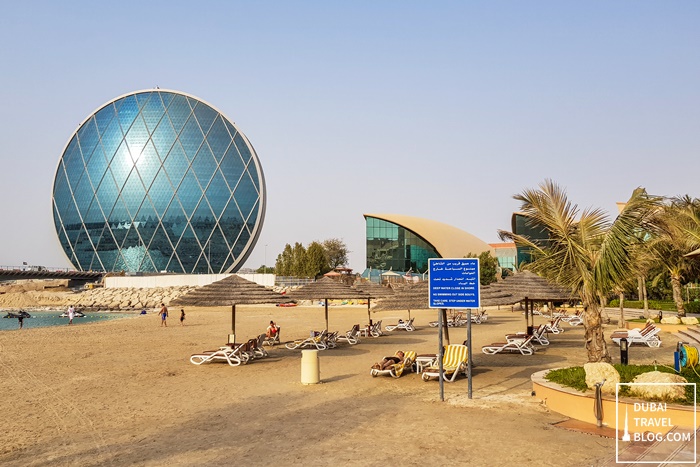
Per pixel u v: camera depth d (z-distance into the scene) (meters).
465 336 31.66
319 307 70.56
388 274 81.75
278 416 12.16
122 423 11.73
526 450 9.40
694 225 23.89
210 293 23.45
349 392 14.94
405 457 9.10
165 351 24.94
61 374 18.55
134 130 161.88
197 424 11.53
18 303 96.94
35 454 9.59
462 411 12.45
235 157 161.62
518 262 84.62
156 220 158.25
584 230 15.36
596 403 11.02
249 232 160.50
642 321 34.62
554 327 33.69
